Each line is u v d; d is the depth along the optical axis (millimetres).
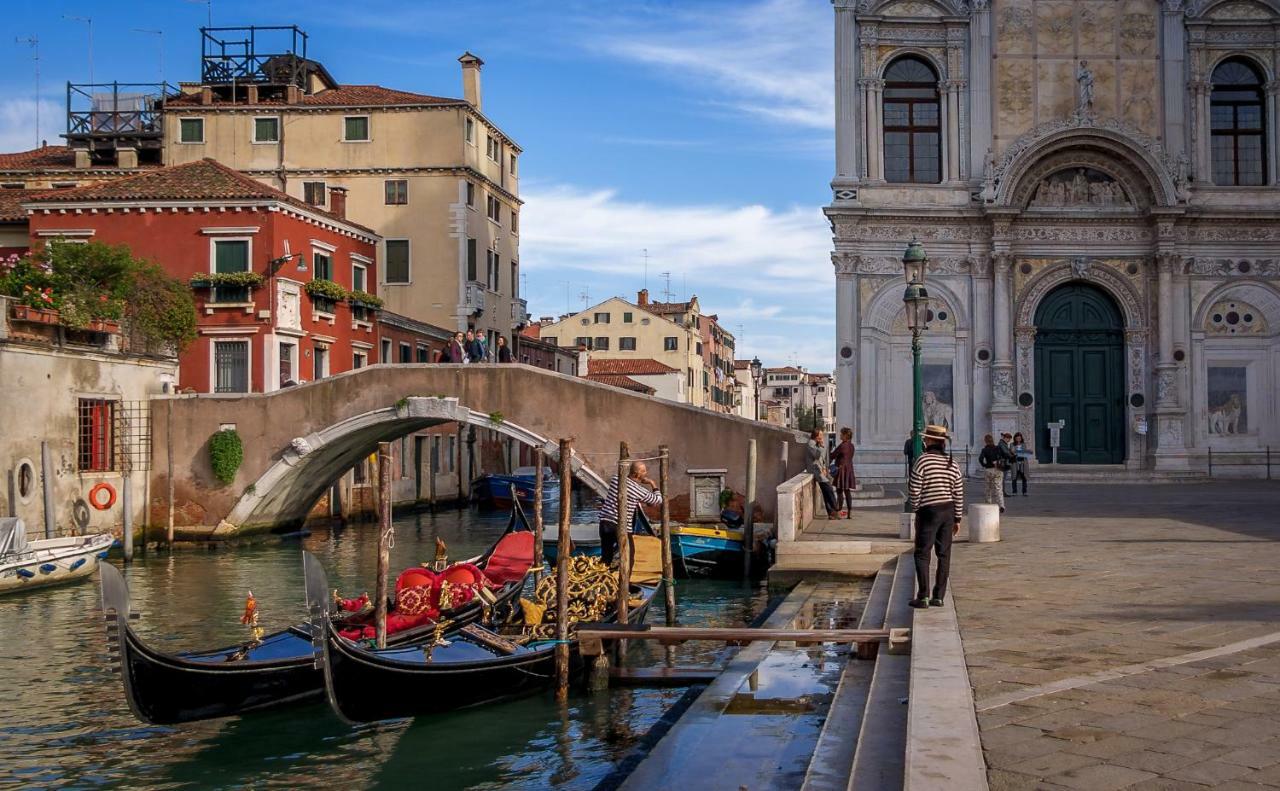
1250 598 11891
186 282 34312
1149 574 13953
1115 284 35094
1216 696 7660
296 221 35906
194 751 11953
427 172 45438
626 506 15523
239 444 29406
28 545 22641
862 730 8211
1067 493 29703
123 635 11492
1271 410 34781
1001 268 34812
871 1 35219
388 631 13945
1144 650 9250
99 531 27328
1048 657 9031
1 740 12422
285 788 10844
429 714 12695
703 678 14188
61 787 11000
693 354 91250
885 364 35062
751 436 27594
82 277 29062
